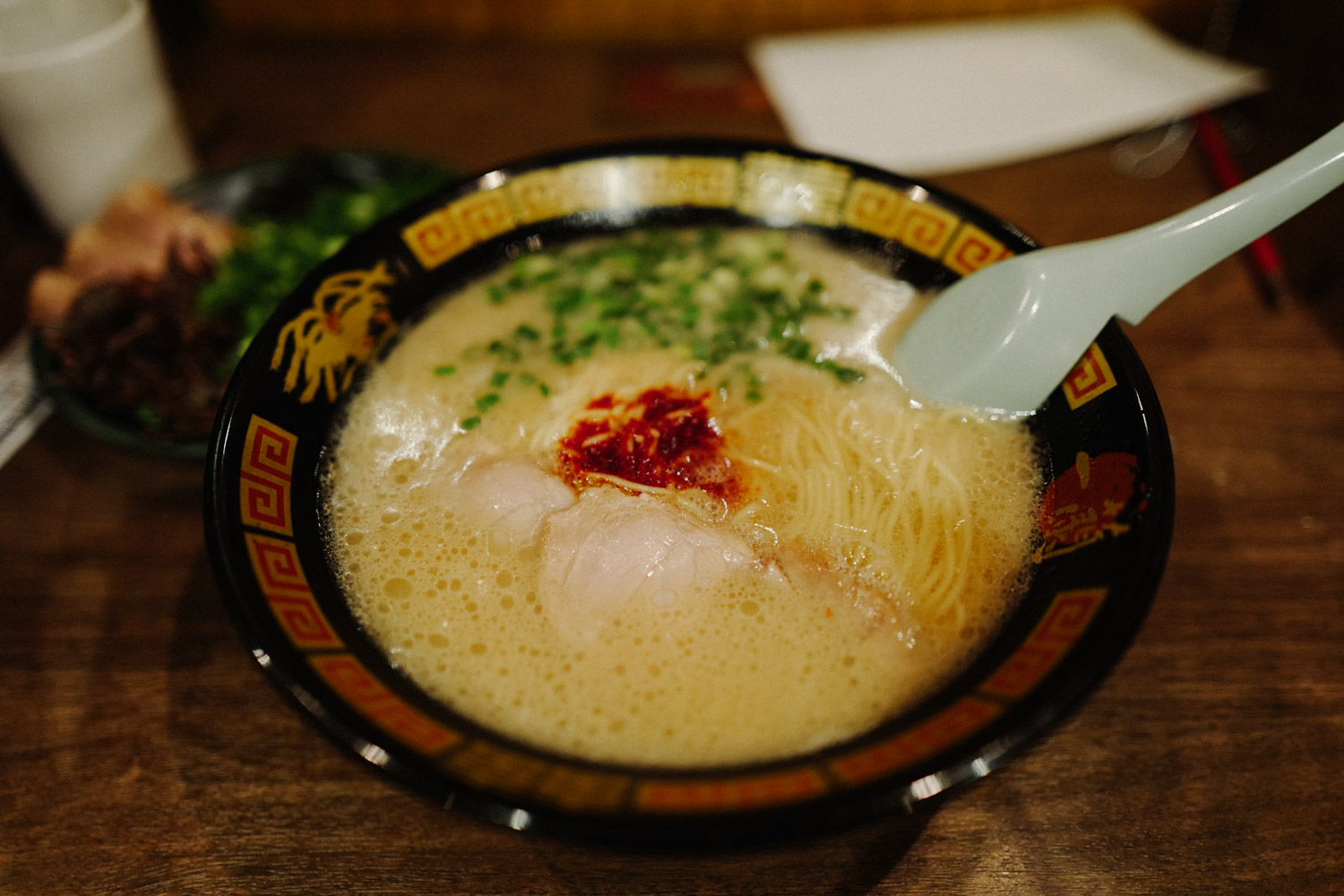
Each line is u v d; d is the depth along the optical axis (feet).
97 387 0.96
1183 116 1.26
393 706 0.62
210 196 1.16
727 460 0.83
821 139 1.22
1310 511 0.88
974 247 0.85
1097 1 1.44
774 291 0.93
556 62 1.41
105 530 0.90
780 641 0.72
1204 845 0.70
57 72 1.05
